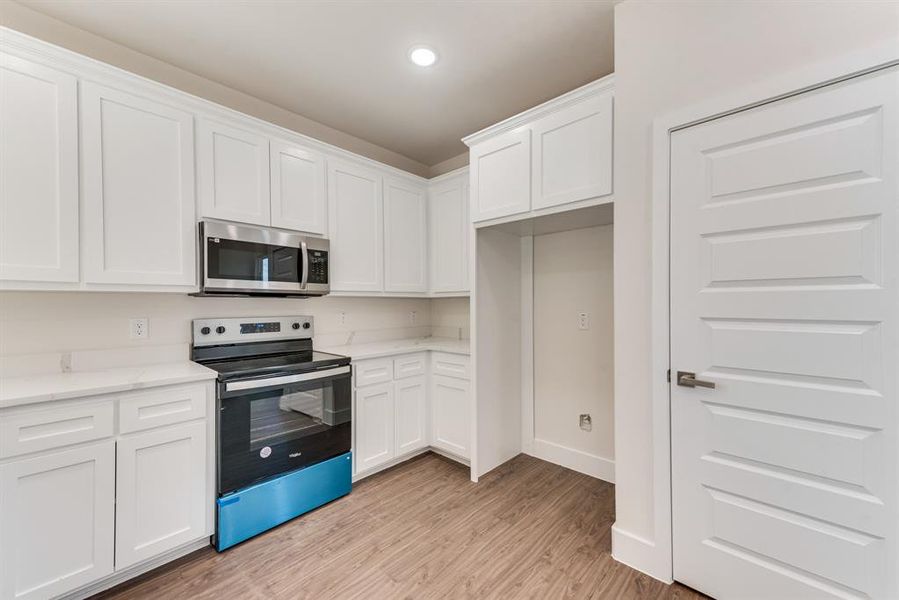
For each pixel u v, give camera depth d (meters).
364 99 2.63
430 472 2.74
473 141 2.59
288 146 2.43
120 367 2.02
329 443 2.31
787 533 1.36
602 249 2.64
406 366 2.85
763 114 1.38
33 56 1.57
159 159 1.91
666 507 1.63
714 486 1.52
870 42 1.19
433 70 2.31
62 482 1.46
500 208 2.44
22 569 1.37
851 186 1.23
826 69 1.25
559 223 2.52
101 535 1.54
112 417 1.57
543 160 2.20
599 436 2.66
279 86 2.47
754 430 1.42
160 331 2.17
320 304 2.93
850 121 1.23
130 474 1.61
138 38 2.01
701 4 1.53
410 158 3.73
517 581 1.65
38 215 1.58
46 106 1.60
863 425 1.21
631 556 1.74
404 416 2.83
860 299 1.22
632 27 1.73
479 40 2.03
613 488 2.49
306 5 1.77
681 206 1.58
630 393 1.75
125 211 1.80
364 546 1.89
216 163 2.11
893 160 1.16
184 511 1.76
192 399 1.80
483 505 2.28
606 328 2.62
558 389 2.89
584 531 2.02
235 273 2.13
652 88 1.67
